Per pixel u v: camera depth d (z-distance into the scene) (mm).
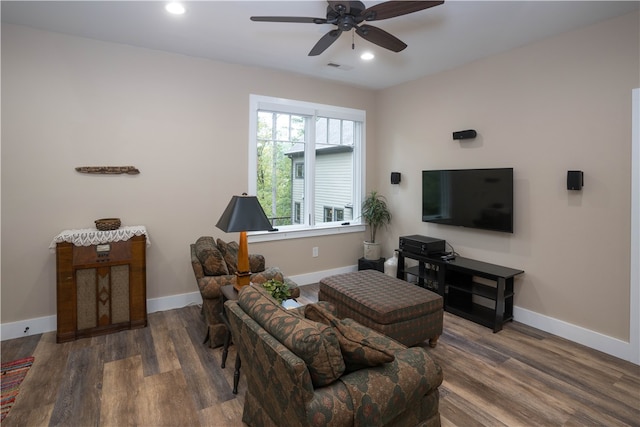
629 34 2676
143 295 3238
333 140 4879
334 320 1645
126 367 2576
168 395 2250
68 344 2920
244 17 2793
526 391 2326
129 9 2664
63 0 2527
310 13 2719
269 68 4098
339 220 5102
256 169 4160
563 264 3135
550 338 3127
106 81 3301
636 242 2680
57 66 3100
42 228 3117
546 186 3230
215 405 2160
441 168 4219
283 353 1353
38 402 2166
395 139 4848
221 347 2885
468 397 2256
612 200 2811
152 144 3541
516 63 3418
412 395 1556
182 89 3662
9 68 2934
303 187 4641
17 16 2787
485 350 2895
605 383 2426
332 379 1422
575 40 2984
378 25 2906
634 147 2672
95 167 3279
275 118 4363
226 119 3922
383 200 5086
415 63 3871
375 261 4805
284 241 4461
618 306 2801
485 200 3666
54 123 3115
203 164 3818
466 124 3904
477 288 3619
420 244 3965
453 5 2570
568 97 3049
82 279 3008
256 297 1802
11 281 3035
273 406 1592
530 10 2648
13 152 2990
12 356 2721
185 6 2619
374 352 1480
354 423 1381
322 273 4812
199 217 3824
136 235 3176
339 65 3967
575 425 2004
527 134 3354
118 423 1995
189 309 3723
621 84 2730
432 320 2865
